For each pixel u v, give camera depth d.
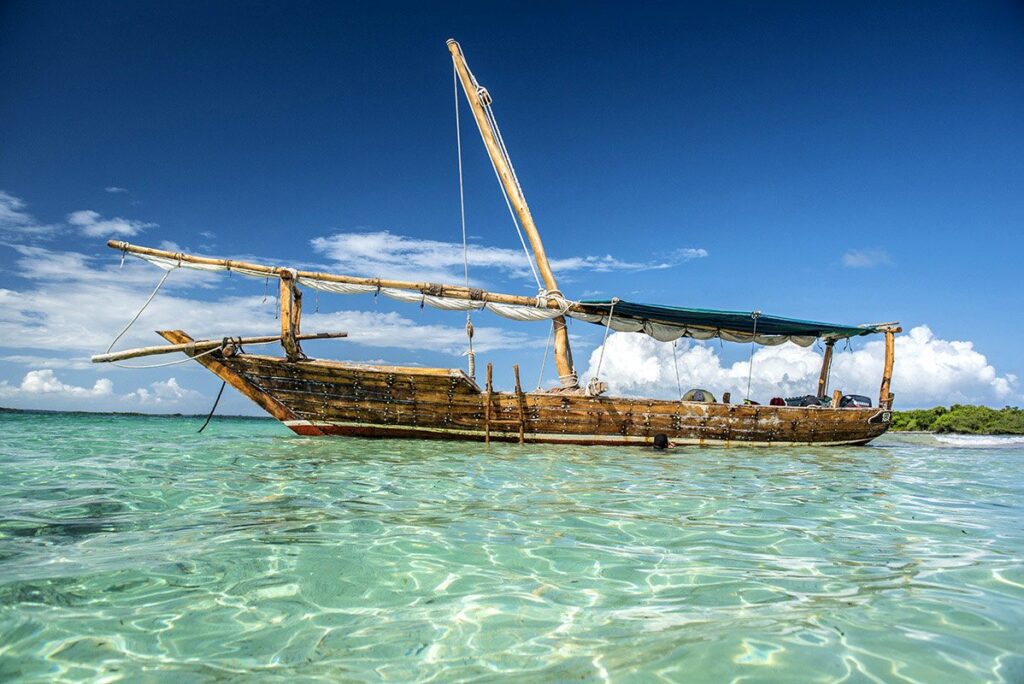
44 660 2.76
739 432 16.38
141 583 3.81
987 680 2.53
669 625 3.18
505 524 5.61
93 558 4.31
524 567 4.25
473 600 3.58
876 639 2.96
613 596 3.66
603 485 8.29
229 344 13.88
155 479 7.87
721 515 6.27
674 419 15.59
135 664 2.73
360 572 4.09
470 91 17.88
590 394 15.21
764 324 17.56
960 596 3.64
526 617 3.31
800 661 2.71
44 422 22.52
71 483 7.46
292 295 13.93
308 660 2.78
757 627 3.13
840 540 5.18
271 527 5.33
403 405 14.19
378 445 13.19
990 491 8.51
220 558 4.36
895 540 5.20
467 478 8.64
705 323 17.77
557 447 14.34
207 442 13.20
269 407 14.45
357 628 3.16
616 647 2.90
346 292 14.66
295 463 9.80
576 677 2.58
